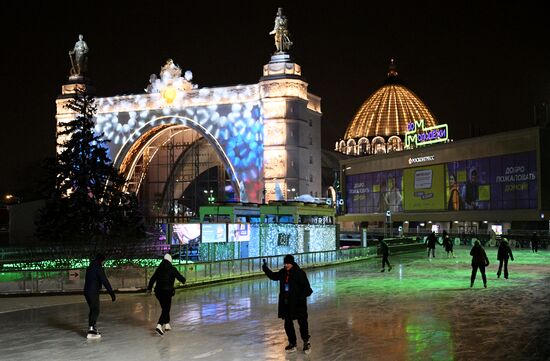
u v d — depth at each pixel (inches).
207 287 1055.0
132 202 2089.1
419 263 1628.9
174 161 4384.8
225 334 611.8
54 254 1454.2
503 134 3412.9
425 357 501.7
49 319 722.2
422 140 4379.9
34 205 2422.5
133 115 4138.8
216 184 4249.5
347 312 743.7
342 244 2906.0
